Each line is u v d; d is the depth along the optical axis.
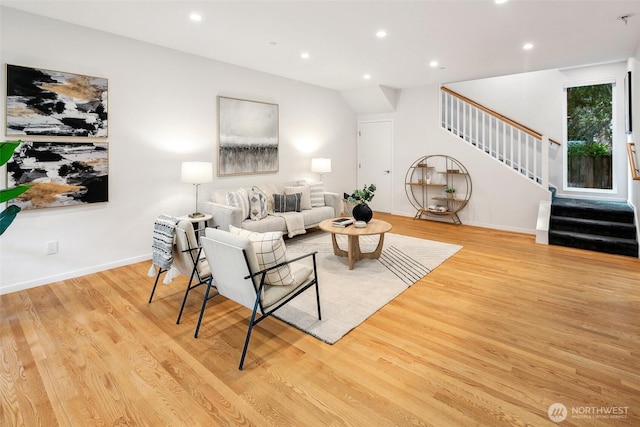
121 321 2.68
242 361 2.08
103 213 3.78
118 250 3.93
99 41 3.62
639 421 1.65
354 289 3.29
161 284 3.44
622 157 5.44
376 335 2.47
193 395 1.86
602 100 5.68
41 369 2.08
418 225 6.20
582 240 4.60
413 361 2.15
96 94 3.62
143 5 3.01
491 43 3.99
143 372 2.05
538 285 3.38
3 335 2.46
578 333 2.47
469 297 3.11
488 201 5.96
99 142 3.68
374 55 4.46
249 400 1.82
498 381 1.95
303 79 5.88
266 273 2.26
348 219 4.32
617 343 2.34
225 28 3.53
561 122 5.88
